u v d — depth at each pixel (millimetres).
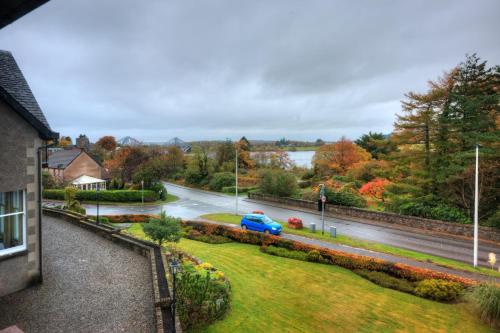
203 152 66062
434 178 29359
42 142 10883
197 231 24656
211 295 11312
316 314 11859
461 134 26734
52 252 14305
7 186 9344
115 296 9984
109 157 76188
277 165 64250
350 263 17109
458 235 25047
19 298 9586
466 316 12047
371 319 11672
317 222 30172
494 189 25969
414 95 29844
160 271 11758
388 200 36438
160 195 46469
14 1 2990
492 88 26422
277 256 19188
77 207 28719
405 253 19875
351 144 54281
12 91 9867
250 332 10266
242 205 40562
